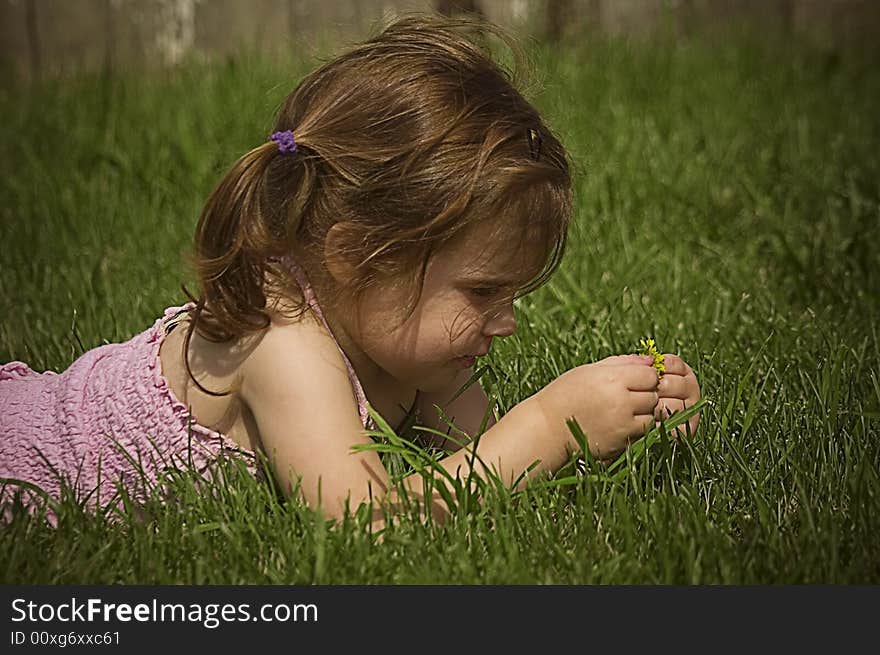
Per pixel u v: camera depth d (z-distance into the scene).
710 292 3.51
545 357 2.96
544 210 2.21
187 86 6.18
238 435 2.35
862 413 2.42
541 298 3.47
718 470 2.39
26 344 3.15
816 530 2.07
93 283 3.64
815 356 2.92
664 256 3.84
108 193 4.64
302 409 2.18
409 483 2.26
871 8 7.13
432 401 2.59
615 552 2.08
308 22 6.89
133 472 2.38
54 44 6.94
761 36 7.07
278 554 2.08
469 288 2.21
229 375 2.29
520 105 2.28
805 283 3.53
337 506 2.14
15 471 2.43
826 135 5.12
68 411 2.44
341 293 2.25
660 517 2.10
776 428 2.51
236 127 5.30
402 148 2.18
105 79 6.28
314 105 2.29
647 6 7.23
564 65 6.24
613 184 4.47
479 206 2.16
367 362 2.38
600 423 2.30
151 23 6.96
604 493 2.22
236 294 2.23
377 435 2.18
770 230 4.03
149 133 5.28
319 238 2.23
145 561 2.06
